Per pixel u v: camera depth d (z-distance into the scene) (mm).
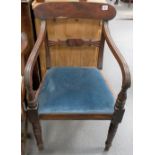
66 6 925
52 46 1119
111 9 940
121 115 823
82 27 1095
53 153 1078
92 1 977
